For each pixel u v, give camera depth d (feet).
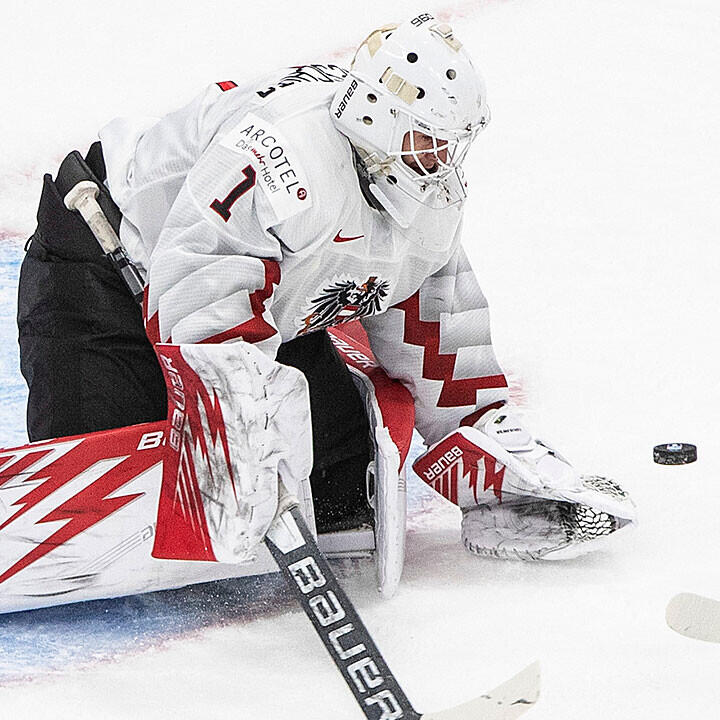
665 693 31.04
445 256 37.11
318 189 33.12
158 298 33.37
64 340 38.83
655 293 60.03
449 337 39.73
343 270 34.76
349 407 39.65
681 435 48.37
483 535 39.96
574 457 46.73
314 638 35.32
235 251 32.99
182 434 34.01
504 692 29.78
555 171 72.33
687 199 69.15
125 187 37.45
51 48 84.53
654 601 36.04
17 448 34.96
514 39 88.48
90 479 35.35
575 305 59.11
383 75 32.96
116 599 38.09
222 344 31.76
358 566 39.34
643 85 82.43
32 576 35.86
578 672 32.24
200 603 37.65
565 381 52.80
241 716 31.24
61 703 32.14
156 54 84.53
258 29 88.33
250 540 32.48
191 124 36.24
